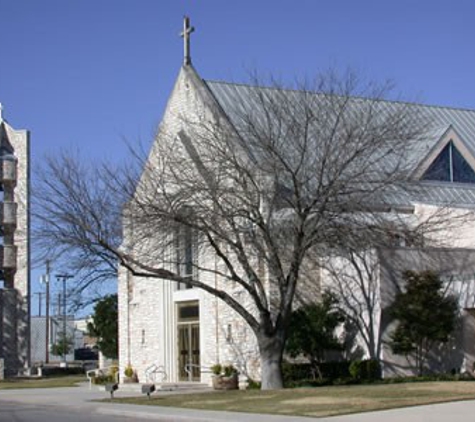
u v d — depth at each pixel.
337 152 31.62
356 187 31.59
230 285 37.06
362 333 35.59
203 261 38.53
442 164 41.25
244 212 31.02
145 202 31.95
